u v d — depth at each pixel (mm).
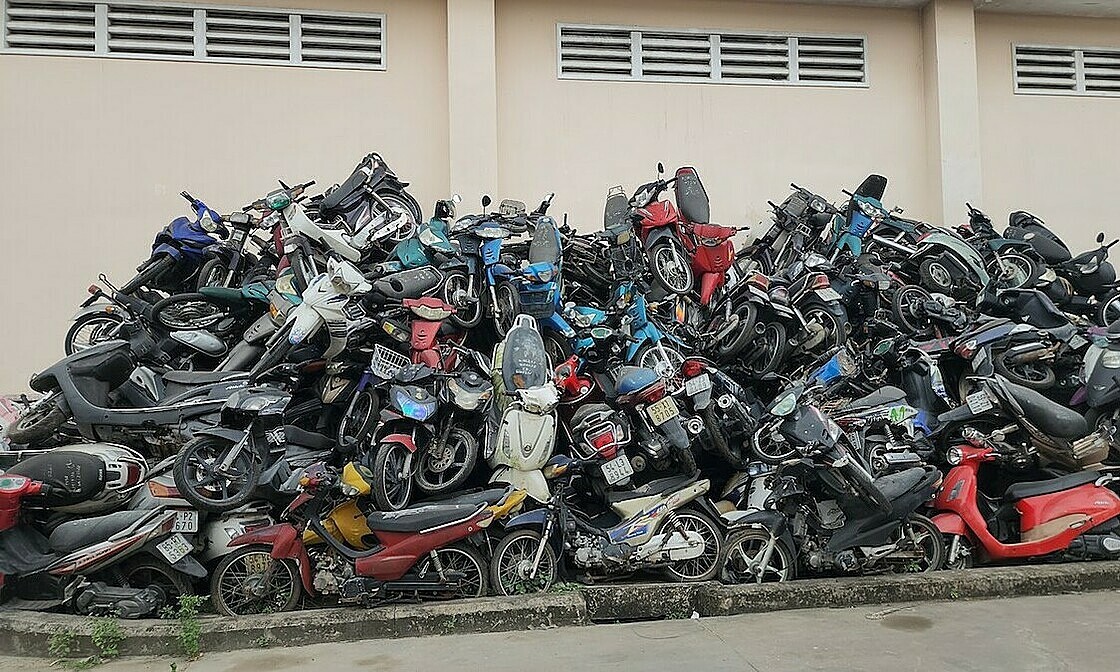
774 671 4168
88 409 5309
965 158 9695
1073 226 10109
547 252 6539
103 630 4637
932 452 5934
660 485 5566
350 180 7305
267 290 6477
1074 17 10273
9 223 8219
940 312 6961
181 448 5289
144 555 5141
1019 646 4500
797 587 5328
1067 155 10172
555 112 9180
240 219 7180
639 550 5367
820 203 8406
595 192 9203
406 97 8891
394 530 5004
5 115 8266
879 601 5379
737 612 5227
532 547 5383
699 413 5699
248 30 8672
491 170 8781
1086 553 5844
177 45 8539
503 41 9117
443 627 4895
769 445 5512
